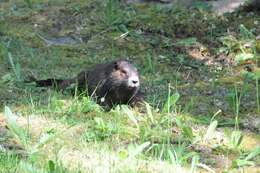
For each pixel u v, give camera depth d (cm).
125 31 1522
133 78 1148
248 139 1036
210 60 1408
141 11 1608
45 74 1323
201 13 1579
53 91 1215
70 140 1002
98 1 1661
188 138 1021
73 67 1367
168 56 1423
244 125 1090
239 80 1304
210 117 1123
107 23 1554
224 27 1523
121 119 1095
